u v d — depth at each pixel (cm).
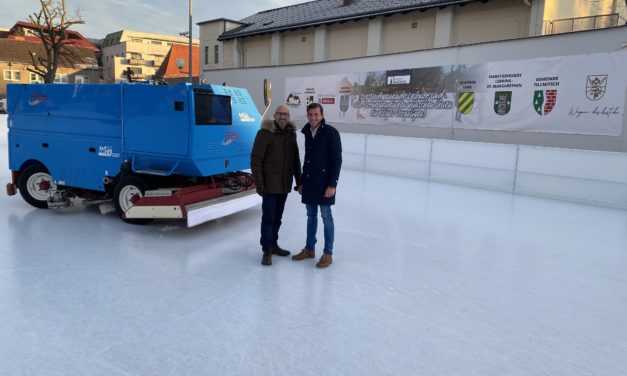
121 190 549
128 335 291
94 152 566
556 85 1002
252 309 337
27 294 350
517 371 265
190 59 2225
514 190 906
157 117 513
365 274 422
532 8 1563
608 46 991
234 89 581
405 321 326
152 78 614
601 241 570
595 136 955
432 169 1025
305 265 442
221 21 2950
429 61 1292
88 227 549
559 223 662
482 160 941
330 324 317
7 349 270
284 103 1694
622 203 773
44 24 3158
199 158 510
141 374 248
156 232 539
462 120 1185
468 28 1758
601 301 378
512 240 561
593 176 799
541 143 1044
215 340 288
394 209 720
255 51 2767
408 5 1855
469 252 505
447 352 284
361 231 580
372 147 1134
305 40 2438
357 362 268
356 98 1437
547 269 456
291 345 285
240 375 250
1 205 654
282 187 431
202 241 511
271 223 432
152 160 526
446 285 402
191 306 339
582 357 284
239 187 605
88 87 556
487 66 1119
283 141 427
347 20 2122
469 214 702
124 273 402
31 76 4772
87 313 321
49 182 627
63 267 411
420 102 1273
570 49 1047
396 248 510
